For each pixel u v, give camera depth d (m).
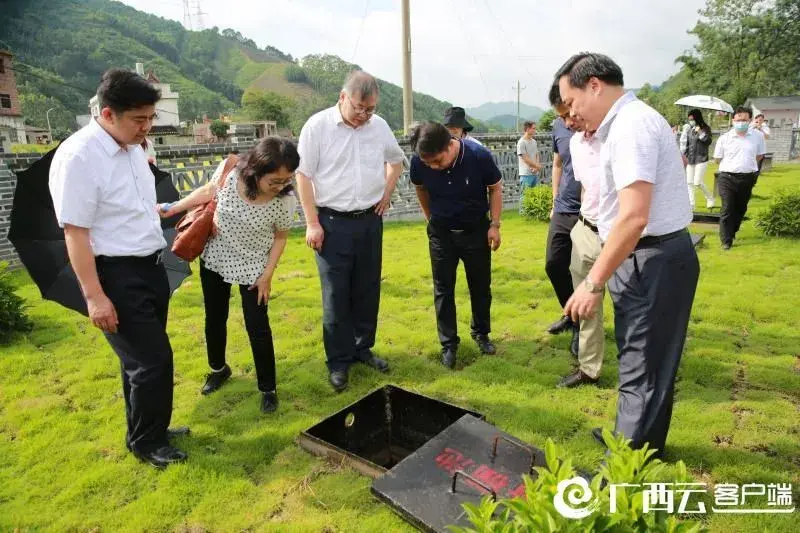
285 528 2.34
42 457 2.88
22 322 4.57
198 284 5.92
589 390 3.44
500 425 3.07
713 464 2.65
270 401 3.30
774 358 3.79
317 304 5.24
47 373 3.89
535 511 1.47
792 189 7.62
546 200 9.07
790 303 4.76
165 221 3.39
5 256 6.76
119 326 2.58
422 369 3.82
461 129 4.21
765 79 43.12
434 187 3.60
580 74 2.34
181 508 2.48
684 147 9.38
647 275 2.32
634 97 2.34
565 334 4.35
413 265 6.53
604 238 2.57
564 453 2.75
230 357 4.05
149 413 2.73
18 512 2.47
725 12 42.25
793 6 40.41
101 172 2.42
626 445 1.66
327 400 3.44
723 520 2.31
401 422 3.34
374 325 3.86
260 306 3.19
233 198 2.96
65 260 2.89
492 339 4.34
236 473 2.71
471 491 2.36
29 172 2.79
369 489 2.55
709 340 4.12
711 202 9.42
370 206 3.53
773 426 2.97
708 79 43.84
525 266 6.33
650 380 2.41
